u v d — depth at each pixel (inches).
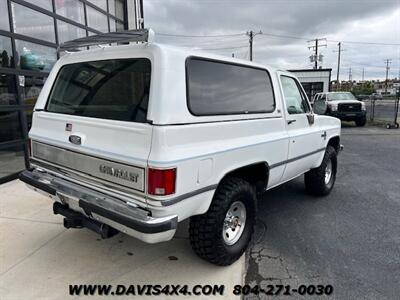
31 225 155.5
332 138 206.7
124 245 138.5
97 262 125.6
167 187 91.0
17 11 237.0
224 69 116.3
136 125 94.5
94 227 109.2
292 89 159.8
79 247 136.3
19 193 199.2
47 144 123.3
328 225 164.2
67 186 113.3
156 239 93.1
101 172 103.8
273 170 141.1
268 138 133.9
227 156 111.4
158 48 95.7
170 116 93.1
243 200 124.7
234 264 126.0
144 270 120.8
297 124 158.4
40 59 261.4
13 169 232.7
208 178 104.8
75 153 111.7
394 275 121.3
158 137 90.0
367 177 257.1
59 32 287.4
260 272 122.0
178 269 122.0
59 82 128.0
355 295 109.6
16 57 235.0
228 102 116.4
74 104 118.5
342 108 615.8
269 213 179.0
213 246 114.9
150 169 90.3
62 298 104.8
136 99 98.8
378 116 855.1
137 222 92.1
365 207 189.9
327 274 121.5
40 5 262.2
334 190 221.5
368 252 137.9
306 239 148.9
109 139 101.4
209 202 108.1
